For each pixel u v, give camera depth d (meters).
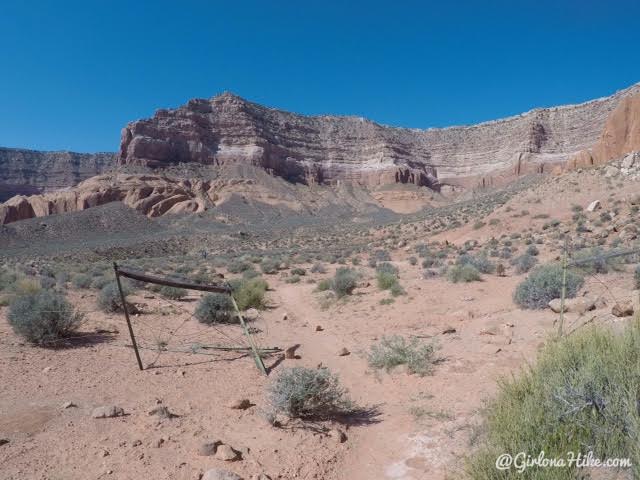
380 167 179.12
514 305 12.45
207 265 41.16
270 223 108.75
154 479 4.14
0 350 8.90
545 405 3.57
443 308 13.35
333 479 4.29
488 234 42.56
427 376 7.14
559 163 160.50
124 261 48.75
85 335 10.70
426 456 4.47
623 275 14.05
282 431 5.32
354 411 6.09
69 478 4.16
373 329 11.71
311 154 182.00
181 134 156.62
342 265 37.62
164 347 10.05
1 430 5.24
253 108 181.62
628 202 36.34
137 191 118.19
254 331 12.18
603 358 3.87
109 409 5.83
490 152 187.50
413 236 53.81
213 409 6.13
